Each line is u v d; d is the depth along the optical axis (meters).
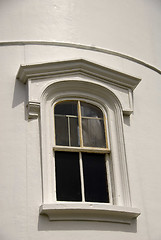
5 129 11.79
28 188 11.32
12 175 11.38
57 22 13.27
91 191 11.73
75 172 11.77
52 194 11.42
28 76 12.18
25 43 12.82
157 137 12.84
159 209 12.01
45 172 11.47
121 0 14.19
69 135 12.09
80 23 13.41
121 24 13.88
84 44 13.18
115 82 12.73
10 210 11.08
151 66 13.76
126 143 12.30
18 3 13.33
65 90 12.45
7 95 12.15
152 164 12.41
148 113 13.05
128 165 12.07
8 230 10.93
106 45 13.42
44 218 11.09
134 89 13.12
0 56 12.58
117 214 11.36
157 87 13.60
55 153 11.83
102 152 12.12
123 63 13.35
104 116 12.50
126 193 11.80
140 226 11.63
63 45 12.98
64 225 11.09
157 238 11.70
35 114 11.98
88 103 12.54
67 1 13.57
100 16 13.70
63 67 12.41
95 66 12.57
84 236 11.07
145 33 14.20
